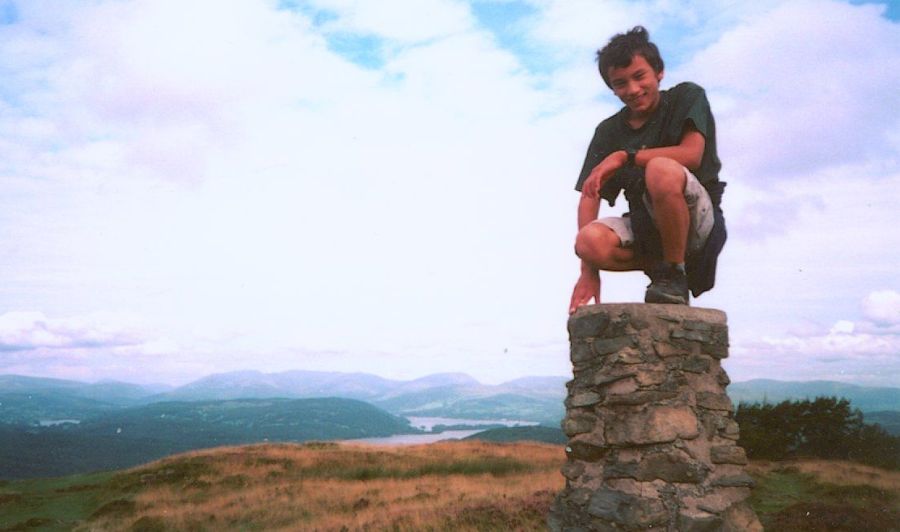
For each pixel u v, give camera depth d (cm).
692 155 387
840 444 2903
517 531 1683
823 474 2128
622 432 418
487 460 4234
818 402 3062
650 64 400
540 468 3872
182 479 3653
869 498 1708
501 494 2406
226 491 3384
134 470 3903
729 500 414
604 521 413
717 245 415
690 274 432
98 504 3134
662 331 426
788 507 1540
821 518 1420
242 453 4475
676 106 402
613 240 406
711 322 439
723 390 443
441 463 4116
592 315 444
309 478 3719
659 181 370
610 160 389
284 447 4922
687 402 422
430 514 2042
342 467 4075
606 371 431
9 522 2792
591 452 435
